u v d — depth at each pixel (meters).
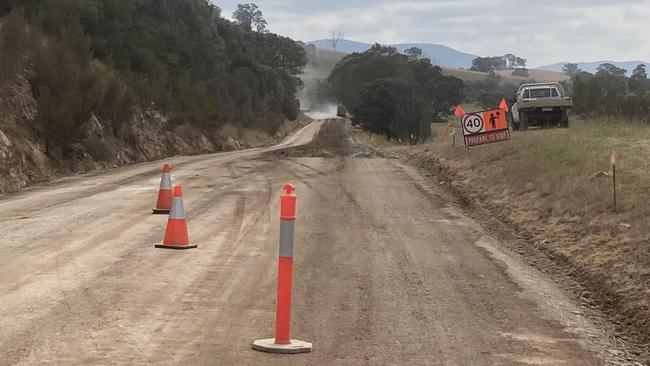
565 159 16.41
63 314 6.62
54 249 9.67
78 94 27.08
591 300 7.90
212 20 90.62
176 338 6.04
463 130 22.28
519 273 9.09
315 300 7.52
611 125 24.53
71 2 41.47
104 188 18.08
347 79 138.50
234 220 12.69
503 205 13.89
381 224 12.73
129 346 5.77
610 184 12.77
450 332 6.53
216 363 5.45
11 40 25.69
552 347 6.20
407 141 70.69
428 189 18.02
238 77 87.75
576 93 60.81
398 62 124.94
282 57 136.00
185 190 17.23
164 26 60.59
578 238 10.36
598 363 5.82
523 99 28.88
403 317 6.97
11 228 11.39
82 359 5.41
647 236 9.31
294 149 37.91
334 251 10.23
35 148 23.50
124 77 40.75
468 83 185.50
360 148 38.62
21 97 25.03
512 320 7.00
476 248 10.72
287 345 5.83
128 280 8.04
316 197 16.17
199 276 8.38
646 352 6.18
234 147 61.06
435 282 8.50
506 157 19.11
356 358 5.71
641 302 7.26
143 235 10.93
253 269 8.85
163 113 45.50
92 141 28.86
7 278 7.98
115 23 49.12
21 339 5.85
